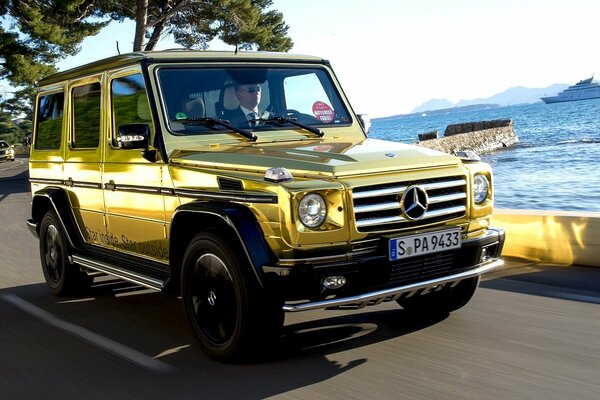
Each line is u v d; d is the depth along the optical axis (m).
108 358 4.66
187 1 29.23
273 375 4.16
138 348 4.86
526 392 3.76
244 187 4.17
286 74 5.68
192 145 4.97
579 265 6.96
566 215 7.14
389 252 4.12
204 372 4.27
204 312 4.48
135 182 5.21
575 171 29.98
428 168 4.41
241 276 4.10
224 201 4.30
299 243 3.91
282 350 4.64
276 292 3.97
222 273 4.27
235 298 4.19
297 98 5.67
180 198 4.71
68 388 4.12
